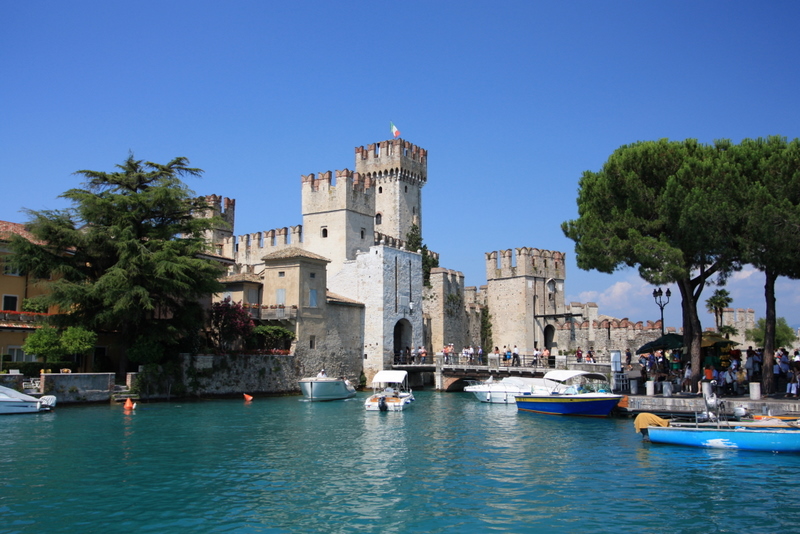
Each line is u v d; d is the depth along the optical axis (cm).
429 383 7444
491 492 2069
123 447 2778
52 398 3912
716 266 3784
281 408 4522
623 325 6619
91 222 4741
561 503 1941
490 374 6247
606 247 3809
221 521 1758
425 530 1697
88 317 4606
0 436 2981
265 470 2377
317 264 6262
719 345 4303
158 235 4850
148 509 1856
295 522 1756
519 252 7950
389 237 8231
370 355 6856
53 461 2461
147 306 4409
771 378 3578
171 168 5134
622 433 3281
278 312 5997
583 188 4272
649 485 2141
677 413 3381
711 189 3466
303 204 7706
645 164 3881
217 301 6206
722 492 2044
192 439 3019
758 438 2633
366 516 1814
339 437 3167
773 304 3625
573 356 6366
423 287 7881
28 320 4622
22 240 4353
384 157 9494
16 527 1689
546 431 3388
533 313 7938
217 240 8444
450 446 2914
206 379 5056
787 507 1886
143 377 4600
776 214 3209
